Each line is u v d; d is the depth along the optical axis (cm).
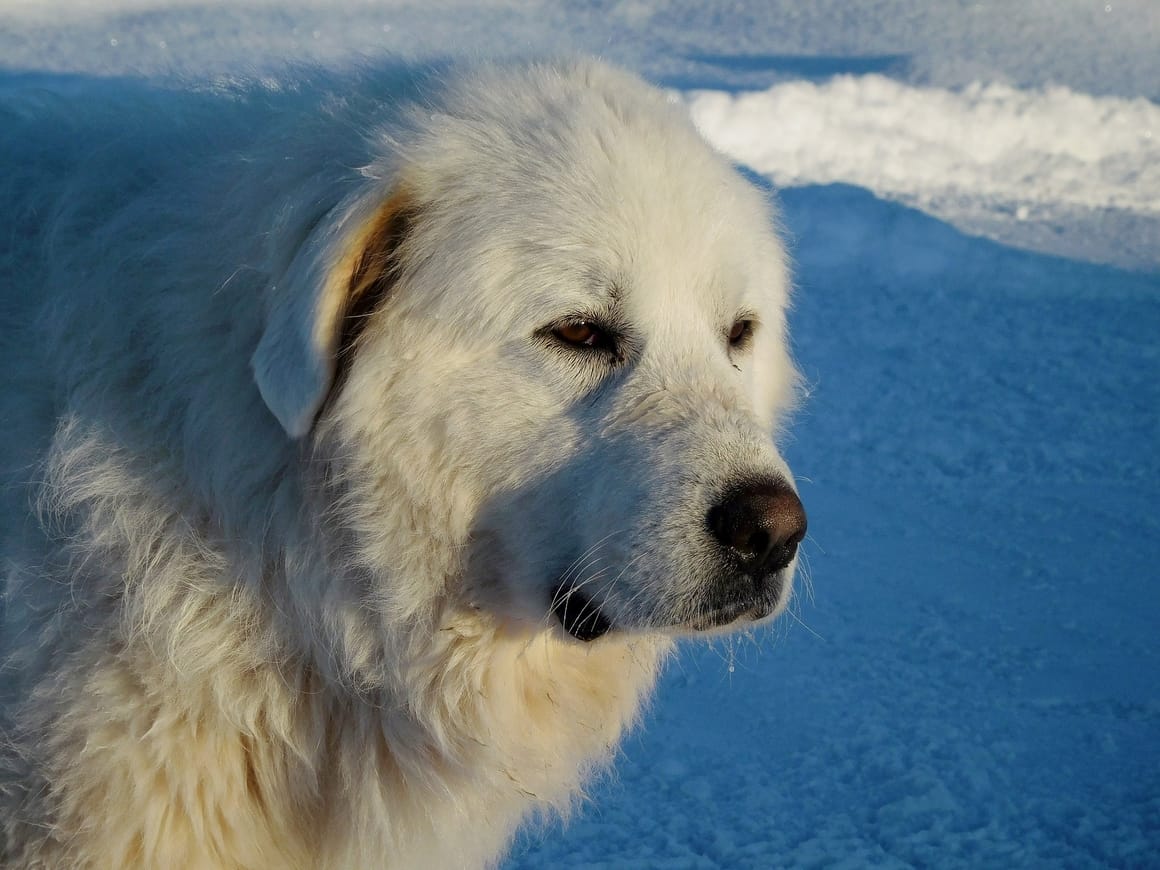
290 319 121
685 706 165
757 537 122
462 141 127
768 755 159
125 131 132
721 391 126
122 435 124
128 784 122
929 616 178
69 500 123
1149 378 259
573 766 137
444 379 125
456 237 126
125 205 129
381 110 129
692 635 126
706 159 130
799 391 148
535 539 126
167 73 143
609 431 125
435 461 126
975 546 194
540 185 126
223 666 125
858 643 173
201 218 127
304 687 128
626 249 126
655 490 123
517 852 148
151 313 126
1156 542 196
